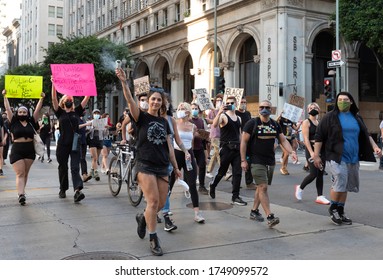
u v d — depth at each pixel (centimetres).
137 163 486
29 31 9119
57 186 1004
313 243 524
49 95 3872
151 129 479
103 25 5234
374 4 2280
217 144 1084
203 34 3278
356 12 2341
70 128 788
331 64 1980
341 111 612
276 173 1288
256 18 2756
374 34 2261
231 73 3028
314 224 622
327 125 616
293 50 2600
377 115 3127
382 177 1203
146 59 4138
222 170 803
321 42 2880
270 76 2633
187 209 726
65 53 3691
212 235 559
